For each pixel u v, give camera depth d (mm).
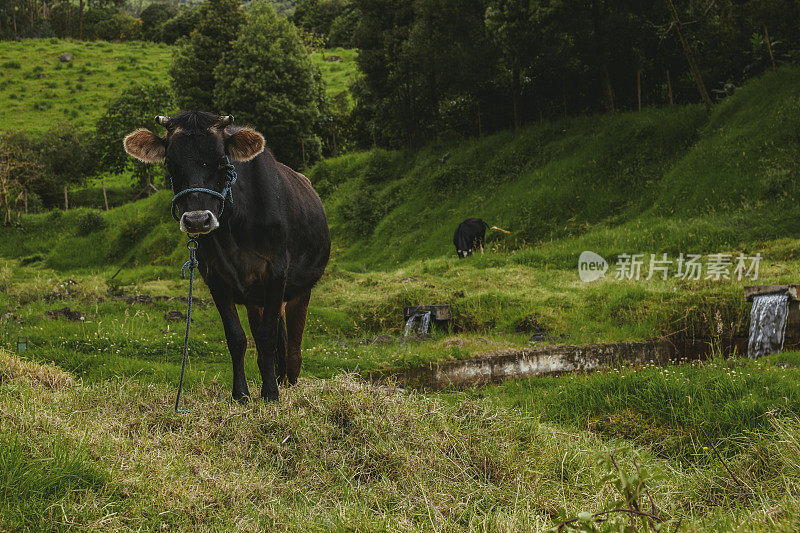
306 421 5020
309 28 85188
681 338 10602
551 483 4488
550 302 12984
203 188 4969
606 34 24875
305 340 11391
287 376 6980
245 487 4145
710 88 26594
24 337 9148
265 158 5969
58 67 63781
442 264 18625
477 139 30609
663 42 25266
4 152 36781
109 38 93750
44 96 56031
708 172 20188
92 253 31922
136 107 38438
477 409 5547
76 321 10883
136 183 41125
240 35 35531
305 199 6633
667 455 5578
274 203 5773
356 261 26922
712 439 5559
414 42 28766
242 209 5477
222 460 4559
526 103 30266
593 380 6965
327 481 4473
